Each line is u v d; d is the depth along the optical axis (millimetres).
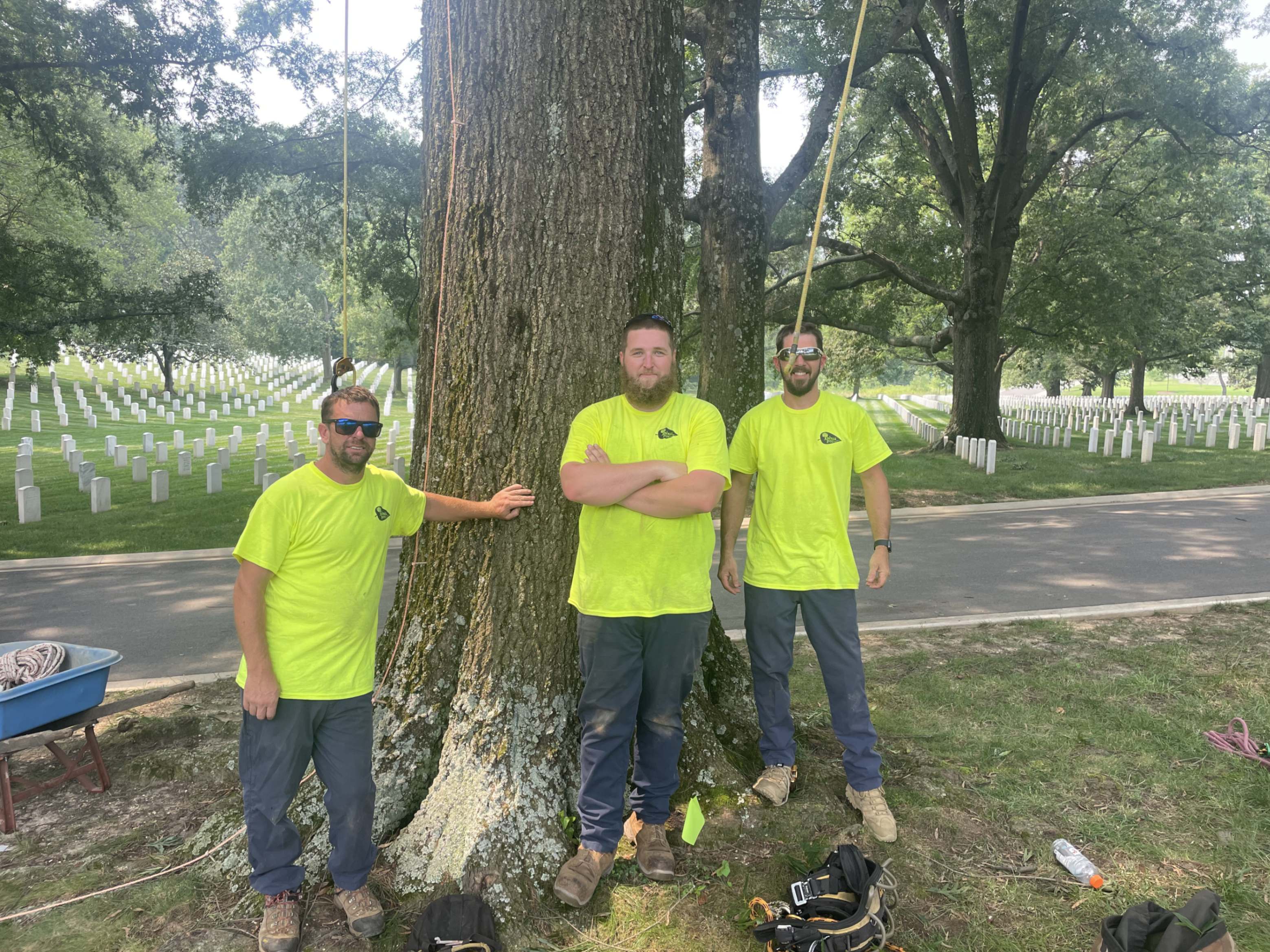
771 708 3621
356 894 2867
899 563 9523
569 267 3465
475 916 2742
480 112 3488
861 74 17266
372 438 2732
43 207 27422
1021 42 20047
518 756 3277
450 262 3607
